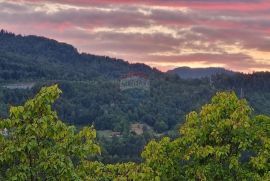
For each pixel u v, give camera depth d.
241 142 19.42
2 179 15.72
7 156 15.45
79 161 17.30
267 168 19.38
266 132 20.34
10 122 15.93
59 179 15.78
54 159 15.49
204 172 19.38
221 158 19.88
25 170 15.54
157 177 19.36
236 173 19.59
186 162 20.89
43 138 16.23
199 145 20.47
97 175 18.41
